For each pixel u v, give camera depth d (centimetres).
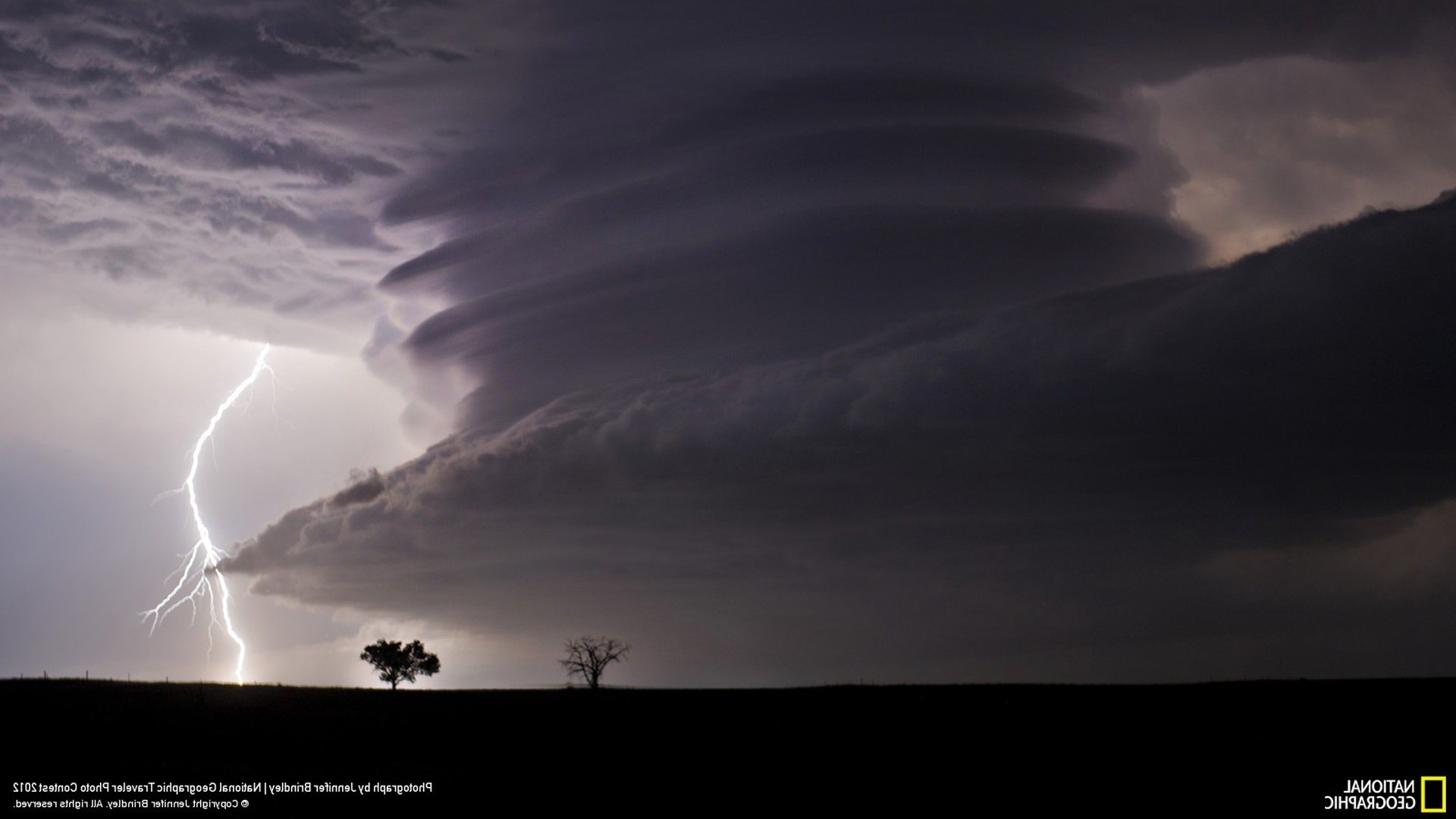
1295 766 3531
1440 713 4316
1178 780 3381
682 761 3675
